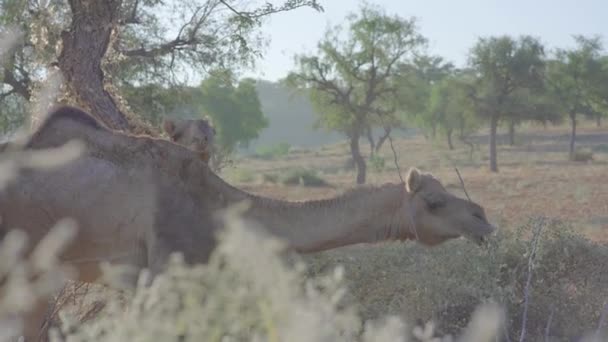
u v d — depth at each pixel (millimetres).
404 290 10625
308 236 8875
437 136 134125
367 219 8961
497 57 86125
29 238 8438
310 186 66812
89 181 8523
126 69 24875
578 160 93250
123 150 8695
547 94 89438
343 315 2838
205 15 24797
